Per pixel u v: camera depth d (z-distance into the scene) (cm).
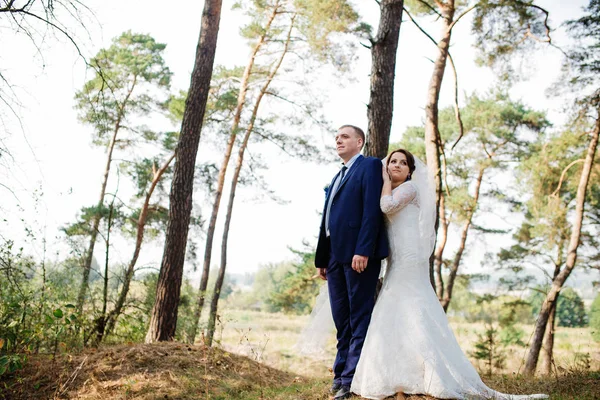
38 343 642
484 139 2098
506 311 2088
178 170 893
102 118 727
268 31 1653
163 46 1944
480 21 1152
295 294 1844
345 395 424
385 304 422
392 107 750
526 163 1866
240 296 5403
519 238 2117
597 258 1914
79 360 602
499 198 2155
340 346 449
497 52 1205
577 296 2095
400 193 430
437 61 1108
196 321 1098
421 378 398
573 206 1994
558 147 1725
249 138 1750
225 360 670
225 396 555
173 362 618
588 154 1518
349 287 431
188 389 554
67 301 756
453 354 410
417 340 402
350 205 433
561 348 1675
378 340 412
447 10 1145
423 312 411
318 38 1566
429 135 1086
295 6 1609
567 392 466
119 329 989
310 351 480
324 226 461
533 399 421
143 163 1934
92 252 1339
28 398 512
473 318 2406
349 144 453
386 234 439
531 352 1435
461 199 1900
